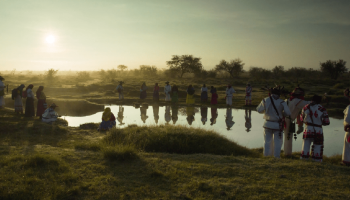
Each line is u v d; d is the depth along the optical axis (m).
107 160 5.05
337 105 16.45
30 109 10.81
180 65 69.25
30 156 4.78
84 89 26.66
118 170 4.55
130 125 9.20
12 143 6.88
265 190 3.75
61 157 5.07
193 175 4.37
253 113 14.96
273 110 5.82
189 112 15.16
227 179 4.20
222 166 4.84
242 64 71.12
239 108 17.02
